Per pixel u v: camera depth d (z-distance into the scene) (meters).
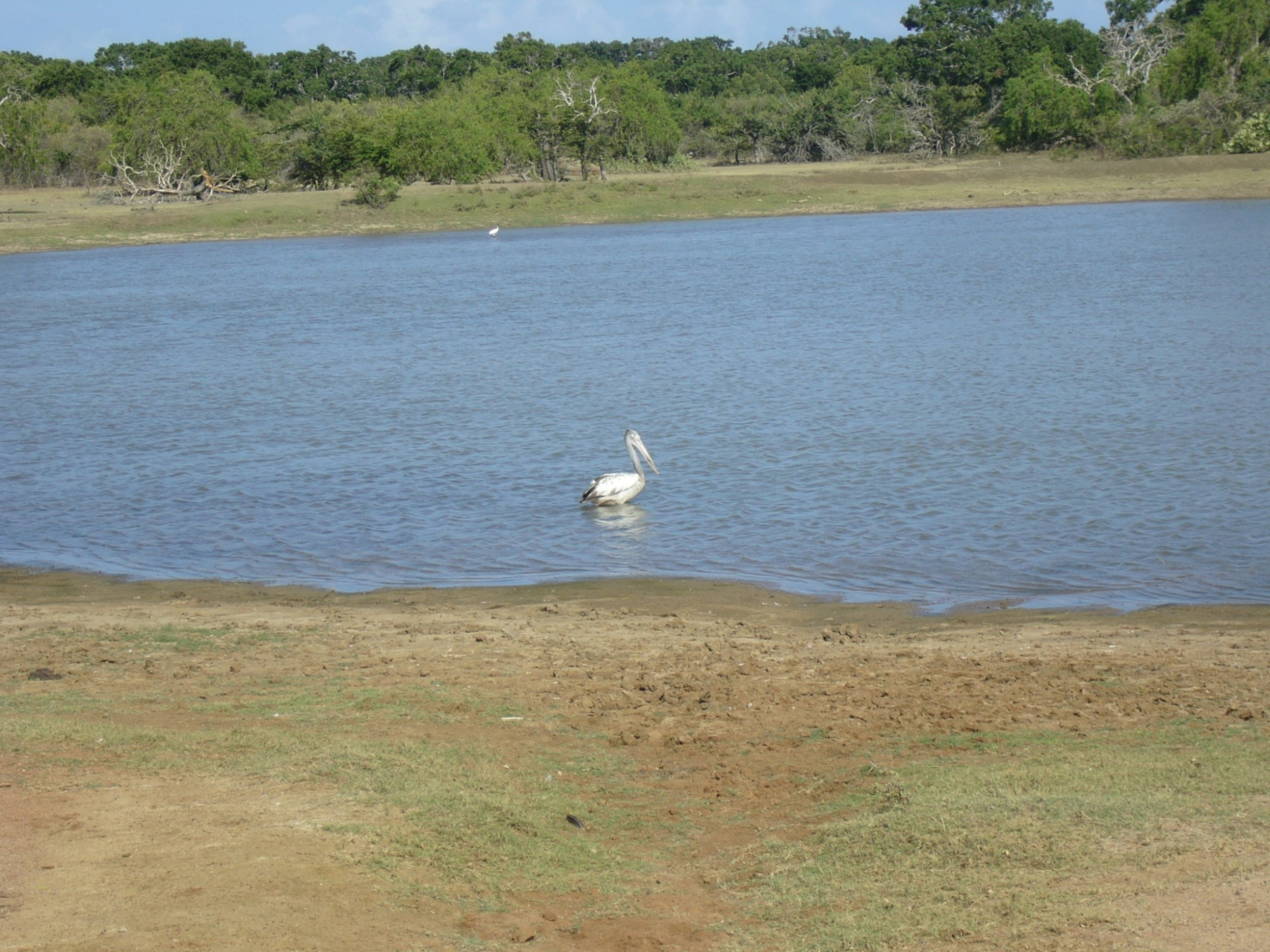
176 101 120.25
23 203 116.81
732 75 186.75
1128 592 17.19
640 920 8.31
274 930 7.50
